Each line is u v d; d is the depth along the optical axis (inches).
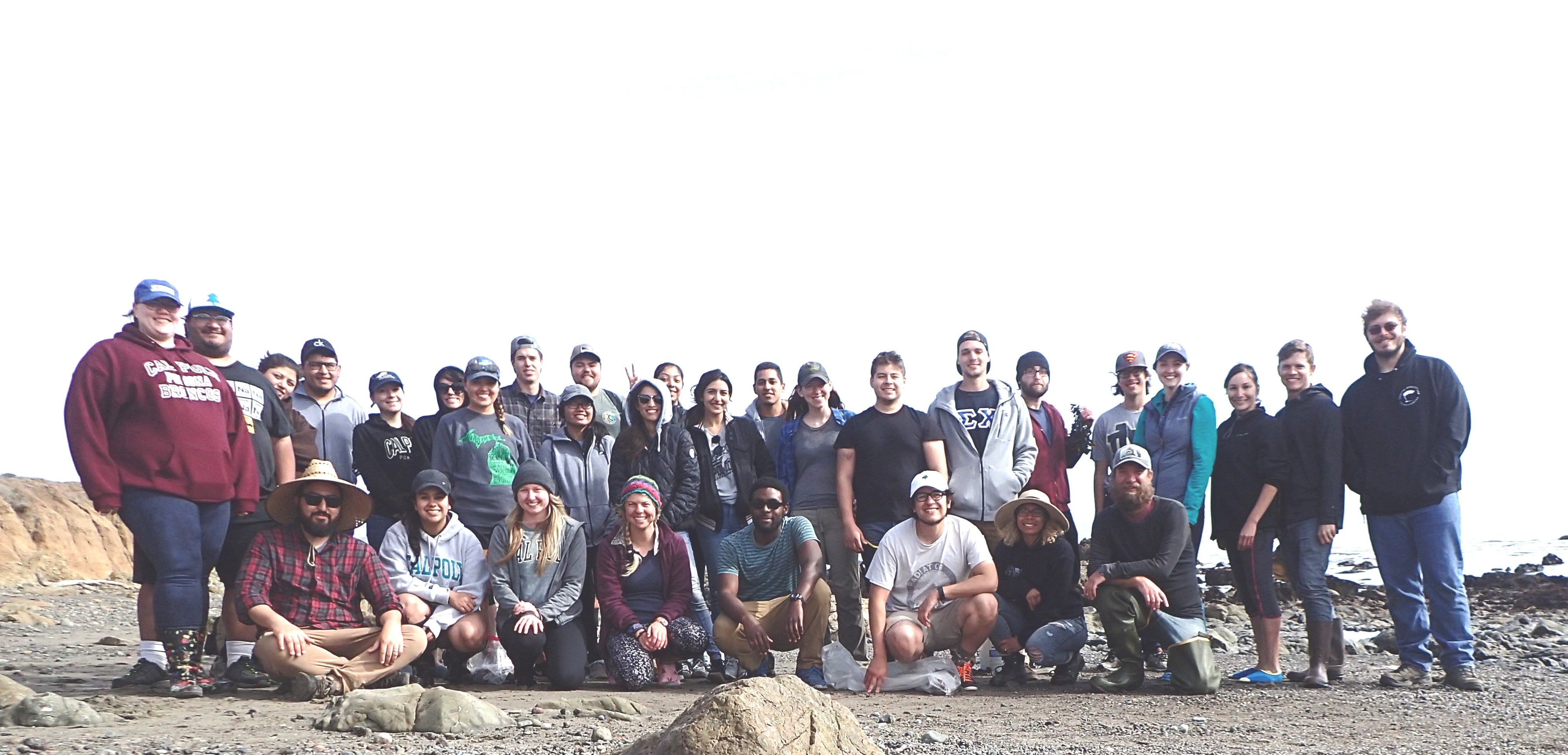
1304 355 343.3
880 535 359.9
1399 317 337.4
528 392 398.9
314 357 382.9
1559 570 1048.8
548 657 330.3
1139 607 331.6
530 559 335.3
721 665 362.9
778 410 409.1
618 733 247.9
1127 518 341.7
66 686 316.2
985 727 268.2
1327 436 337.1
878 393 365.7
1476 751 245.4
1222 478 351.9
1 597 647.8
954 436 371.6
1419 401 333.4
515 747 225.8
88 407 283.4
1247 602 350.6
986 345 379.6
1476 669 395.2
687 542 356.8
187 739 230.2
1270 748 245.6
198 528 295.4
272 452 330.6
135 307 295.1
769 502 343.6
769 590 350.6
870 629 341.7
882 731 257.0
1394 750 245.6
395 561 330.0
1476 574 1019.3
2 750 213.8
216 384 301.9
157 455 288.8
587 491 368.8
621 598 340.8
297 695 291.1
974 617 336.2
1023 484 370.6
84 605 634.2
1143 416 374.9
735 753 177.0
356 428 381.7
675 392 421.1
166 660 299.0
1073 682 347.6
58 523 822.5
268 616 297.1
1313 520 339.0
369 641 306.3
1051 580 351.3
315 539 308.8
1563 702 311.6
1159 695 323.9
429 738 235.3
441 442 364.8
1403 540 340.5
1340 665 352.2
